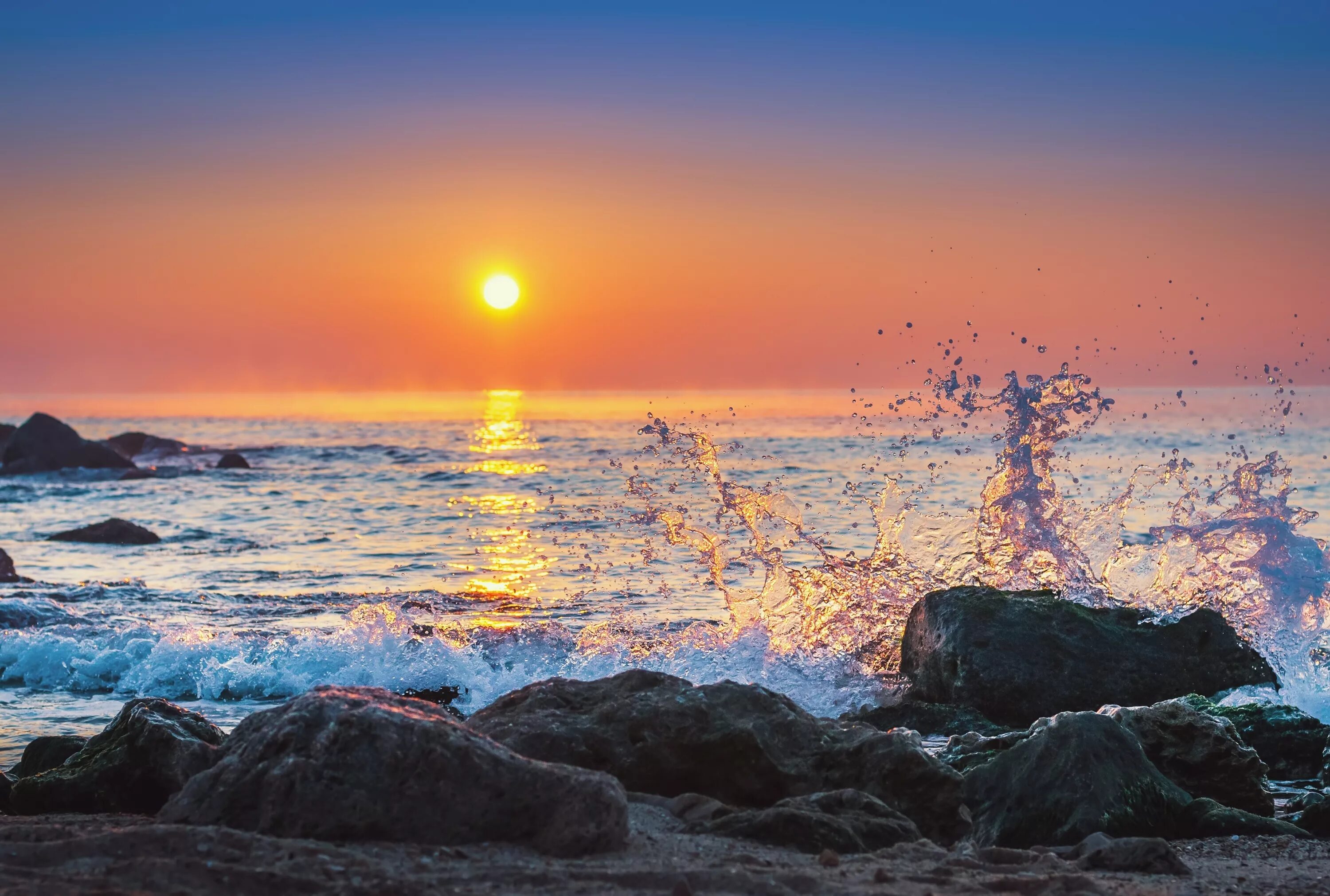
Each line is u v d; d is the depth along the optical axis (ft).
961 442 169.99
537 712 20.99
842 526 66.64
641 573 56.75
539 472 141.69
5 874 13.69
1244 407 381.81
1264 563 36.17
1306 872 16.93
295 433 304.71
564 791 16.03
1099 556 38.04
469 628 41.50
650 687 21.63
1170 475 38.93
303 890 13.46
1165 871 16.76
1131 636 31.78
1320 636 34.12
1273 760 26.23
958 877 15.30
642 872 14.57
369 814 15.74
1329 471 124.77
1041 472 37.91
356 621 40.73
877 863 16.19
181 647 37.93
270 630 43.91
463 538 77.56
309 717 16.65
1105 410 37.60
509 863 15.12
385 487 125.08
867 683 33.91
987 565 37.45
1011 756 20.40
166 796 20.18
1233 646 31.71
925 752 20.29
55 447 155.84
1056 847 18.74
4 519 98.73
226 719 32.30
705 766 20.08
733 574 53.72
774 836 17.24
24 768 23.38
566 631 41.22
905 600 37.17
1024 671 30.73
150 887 13.35
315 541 78.43
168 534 84.48
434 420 396.57
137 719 21.26
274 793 15.85
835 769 20.06
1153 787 19.81
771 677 34.71
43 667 37.73
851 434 222.89
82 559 71.15
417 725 16.31
